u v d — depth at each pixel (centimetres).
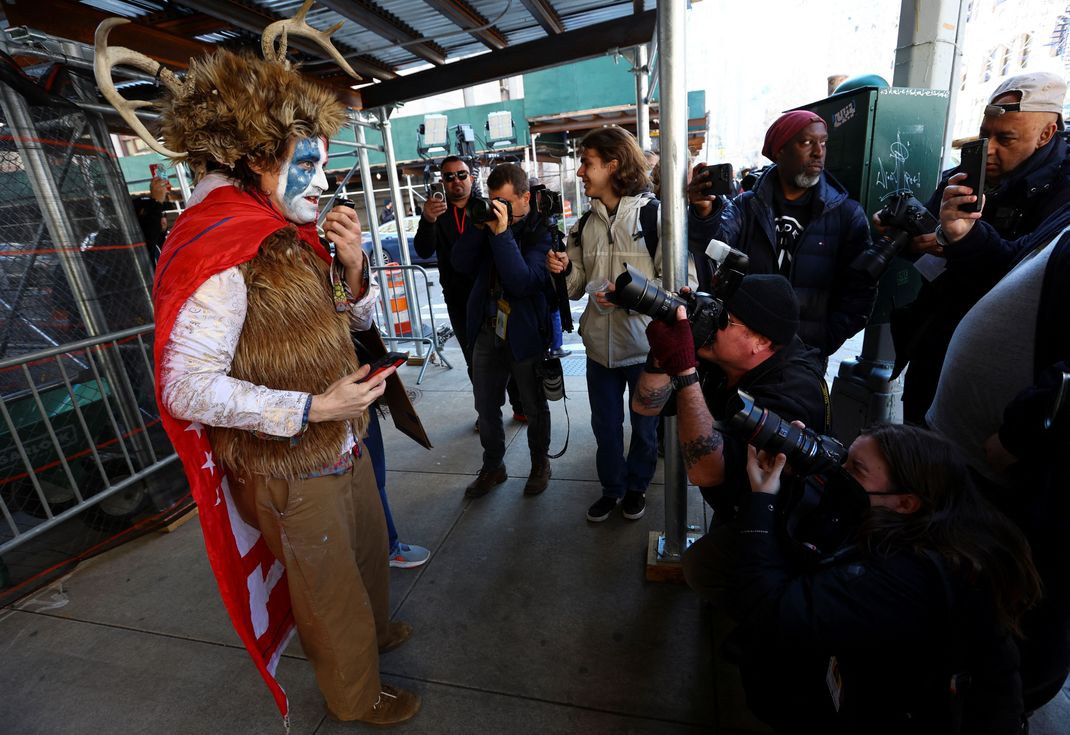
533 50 372
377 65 407
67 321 267
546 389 273
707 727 163
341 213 145
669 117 171
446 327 655
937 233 170
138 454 285
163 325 111
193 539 281
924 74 266
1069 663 126
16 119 242
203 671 196
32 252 254
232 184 126
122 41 276
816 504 118
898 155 249
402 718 169
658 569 222
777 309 129
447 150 783
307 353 125
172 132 120
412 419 201
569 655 192
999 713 102
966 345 141
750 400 115
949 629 100
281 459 127
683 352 127
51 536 265
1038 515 112
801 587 109
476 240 260
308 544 137
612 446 257
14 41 241
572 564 239
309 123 125
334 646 147
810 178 210
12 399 246
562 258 239
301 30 134
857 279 216
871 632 104
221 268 111
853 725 115
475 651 196
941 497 104
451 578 235
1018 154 176
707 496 149
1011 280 132
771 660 124
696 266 226
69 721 179
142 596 238
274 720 175
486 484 298
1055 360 116
